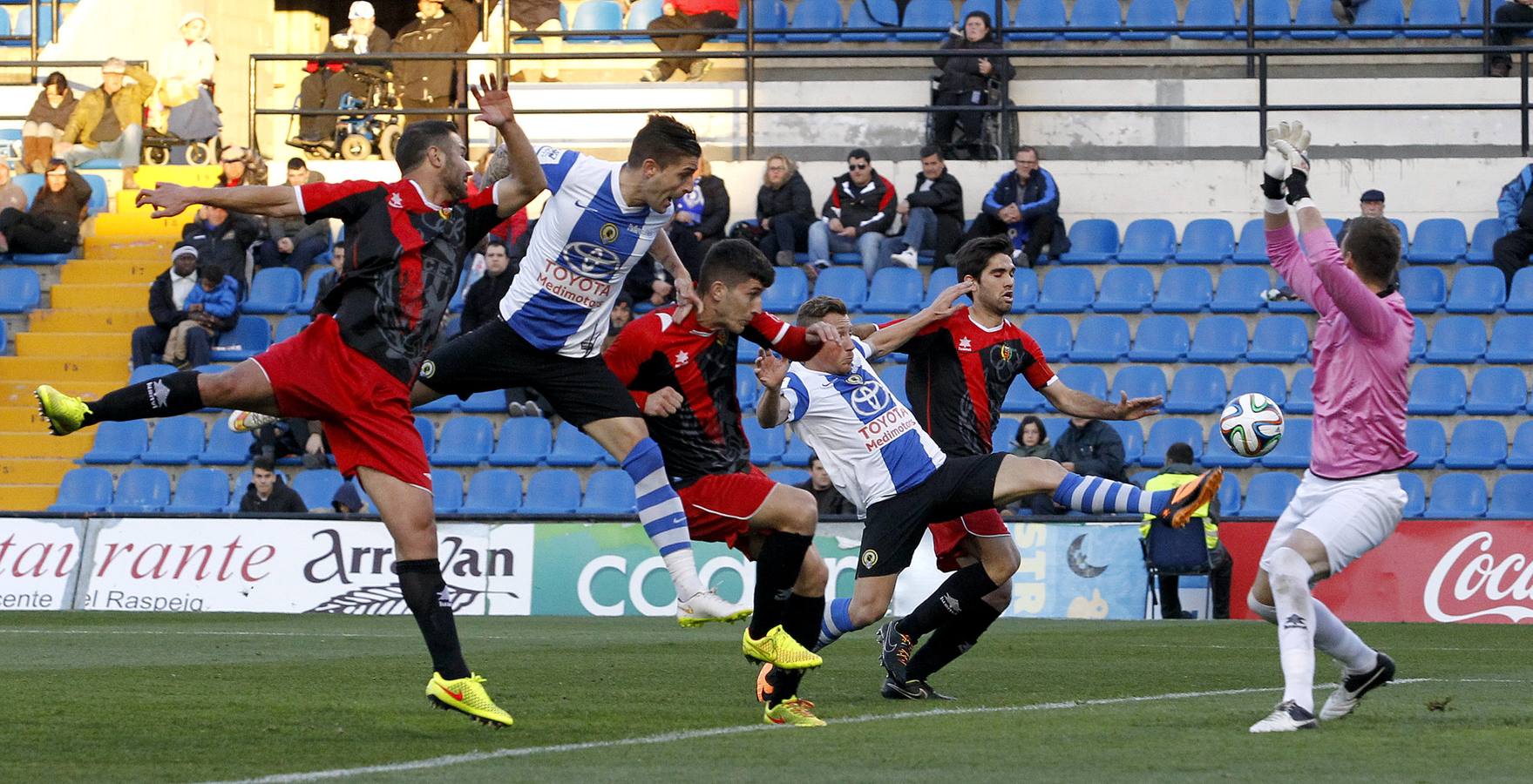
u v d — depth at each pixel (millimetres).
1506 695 18047
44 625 31672
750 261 16219
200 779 11461
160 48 58000
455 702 14047
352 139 52312
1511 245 43625
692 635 29438
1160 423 41094
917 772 11766
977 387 18922
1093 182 48375
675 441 16516
